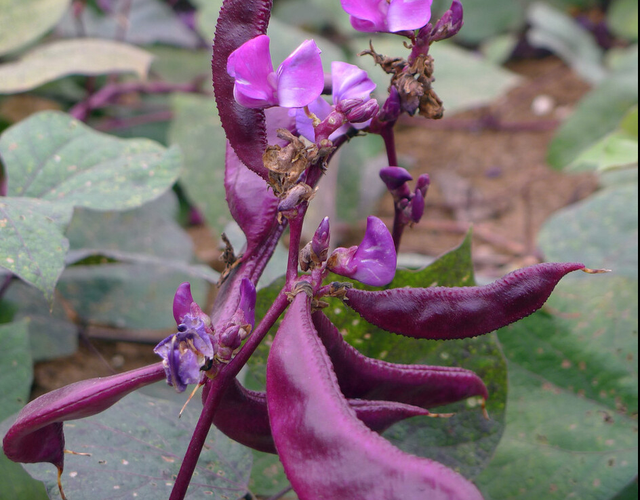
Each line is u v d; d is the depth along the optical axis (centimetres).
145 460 40
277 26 101
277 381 29
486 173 129
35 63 71
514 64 165
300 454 28
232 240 59
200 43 133
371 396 35
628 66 113
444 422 44
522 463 50
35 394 73
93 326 82
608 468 50
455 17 35
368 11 34
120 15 115
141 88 110
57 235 42
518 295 32
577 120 108
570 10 174
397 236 41
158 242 76
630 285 56
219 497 40
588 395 53
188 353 30
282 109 36
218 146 91
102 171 51
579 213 71
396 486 27
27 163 51
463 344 44
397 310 32
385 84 98
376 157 121
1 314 70
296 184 32
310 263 32
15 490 43
